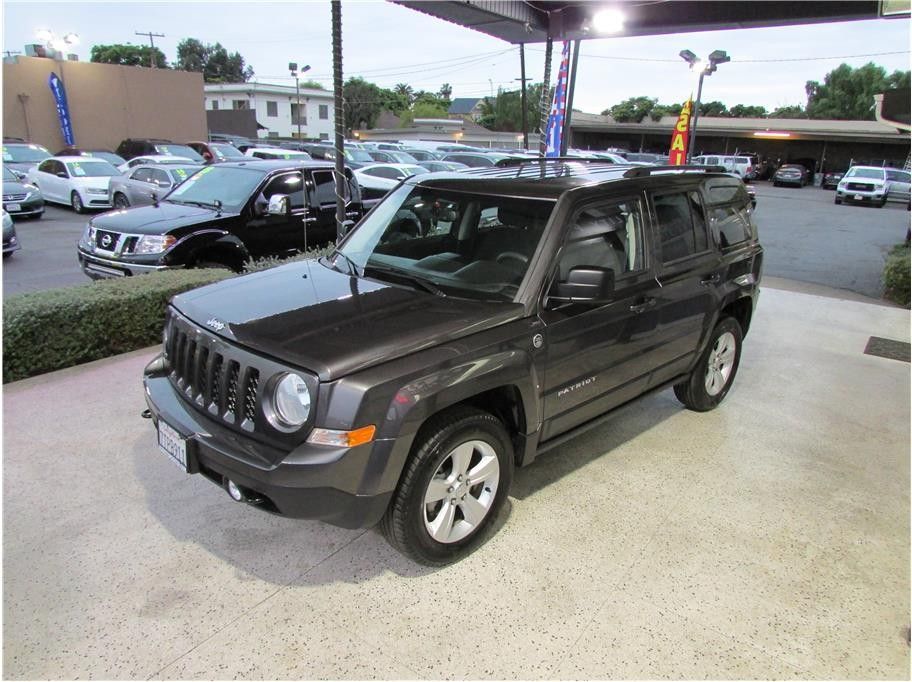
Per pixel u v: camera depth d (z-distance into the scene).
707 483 3.79
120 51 69.25
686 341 4.20
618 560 3.05
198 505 3.36
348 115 76.31
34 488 3.46
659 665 2.46
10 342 4.80
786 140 44.31
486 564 2.99
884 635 2.66
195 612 2.64
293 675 2.36
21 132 25.73
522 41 9.85
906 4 6.82
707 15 8.29
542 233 3.23
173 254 6.53
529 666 2.43
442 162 20.86
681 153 13.56
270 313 2.92
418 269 3.47
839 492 3.75
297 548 3.06
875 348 6.50
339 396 2.45
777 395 5.20
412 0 7.63
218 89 57.09
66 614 2.60
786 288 9.55
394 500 2.69
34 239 12.47
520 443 3.21
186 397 2.96
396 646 2.50
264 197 7.32
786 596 2.87
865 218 21.19
